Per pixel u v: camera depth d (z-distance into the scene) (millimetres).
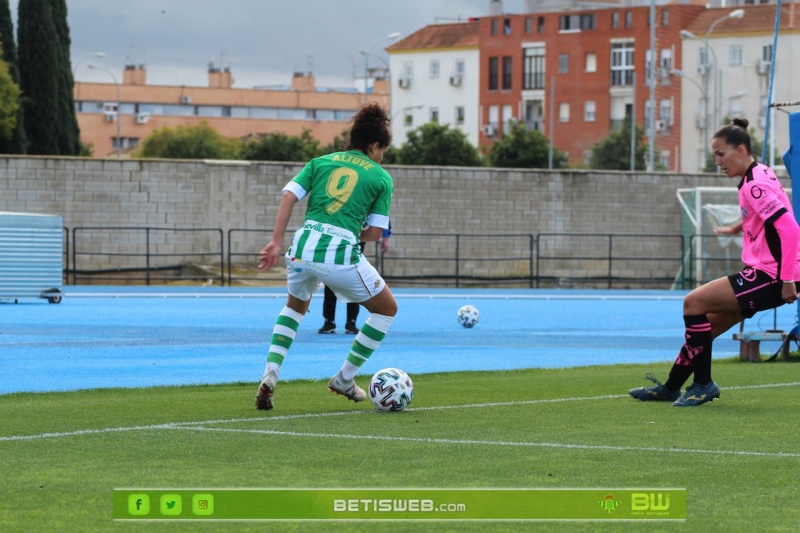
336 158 22266
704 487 14672
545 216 96875
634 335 48250
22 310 59656
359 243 22406
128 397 25438
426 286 94375
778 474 15539
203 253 88750
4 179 86500
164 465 15984
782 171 103062
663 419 20984
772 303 22906
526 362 36344
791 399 24312
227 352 38281
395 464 16109
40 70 150000
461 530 12406
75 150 155125
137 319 54031
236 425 20062
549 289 93312
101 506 13391
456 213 95062
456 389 26688
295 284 22359
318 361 35062
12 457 16625
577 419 20984
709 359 23188
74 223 87750
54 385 28969
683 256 94375
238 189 90625
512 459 16516
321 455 16828
